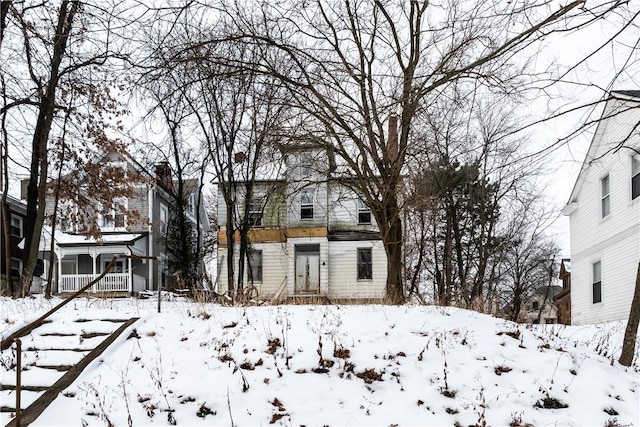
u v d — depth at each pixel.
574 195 20.38
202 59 8.05
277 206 19.52
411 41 10.56
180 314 8.20
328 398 5.69
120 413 5.38
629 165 16.06
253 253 24.06
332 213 24.28
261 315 7.90
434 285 22.78
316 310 8.25
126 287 25.70
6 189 15.21
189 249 26.03
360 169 12.22
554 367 6.43
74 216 19.44
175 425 5.23
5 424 5.22
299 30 10.46
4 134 15.30
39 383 6.07
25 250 14.66
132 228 28.70
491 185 20.45
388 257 11.52
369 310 8.35
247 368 6.20
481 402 5.68
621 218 16.59
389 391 5.86
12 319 8.03
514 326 7.92
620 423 5.44
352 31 10.82
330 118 10.53
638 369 7.36
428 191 14.06
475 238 22.41
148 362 6.44
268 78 10.62
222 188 20.44
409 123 10.25
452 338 7.06
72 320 7.92
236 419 5.32
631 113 15.47
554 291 45.12
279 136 11.44
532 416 5.48
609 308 17.47
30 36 13.20
